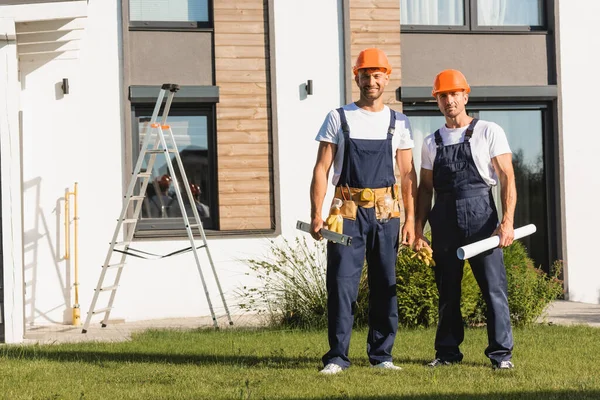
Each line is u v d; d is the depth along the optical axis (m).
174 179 10.92
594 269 13.70
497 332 7.18
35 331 10.97
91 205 11.99
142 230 12.31
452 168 7.26
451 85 7.30
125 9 12.14
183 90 12.27
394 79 13.02
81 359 7.89
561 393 6.08
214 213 12.54
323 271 10.62
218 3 12.48
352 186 7.13
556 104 13.59
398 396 5.99
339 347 7.07
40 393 6.31
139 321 11.99
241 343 8.82
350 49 12.87
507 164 7.19
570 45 13.63
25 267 11.79
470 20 13.45
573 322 10.74
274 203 12.56
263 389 6.27
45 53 11.14
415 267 9.92
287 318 10.30
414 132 13.36
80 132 11.98
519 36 13.53
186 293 12.27
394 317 7.26
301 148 12.72
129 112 12.12
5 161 9.42
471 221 7.21
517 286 9.94
